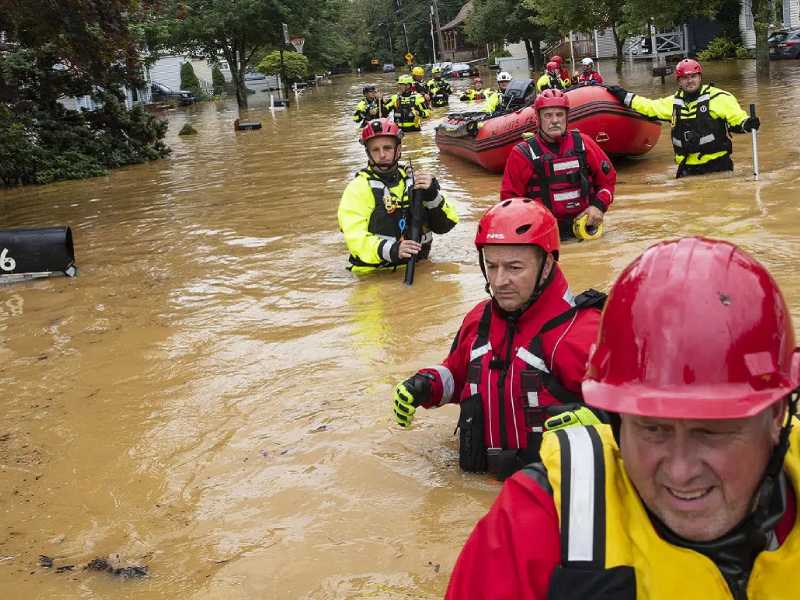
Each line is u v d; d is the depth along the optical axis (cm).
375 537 371
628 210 991
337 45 7131
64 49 1537
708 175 1176
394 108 2361
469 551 171
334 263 882
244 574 354
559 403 382
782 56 3472
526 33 5431
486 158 1439
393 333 642
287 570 353
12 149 1972
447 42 10200
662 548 157
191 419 520
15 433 522
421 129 2409
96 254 1046
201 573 359
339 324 677
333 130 2625
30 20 1449
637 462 156
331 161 1822
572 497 162
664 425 152
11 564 379
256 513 403
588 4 3597
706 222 890
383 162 809
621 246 823
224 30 4647
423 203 816
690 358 151
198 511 411
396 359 588
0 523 416
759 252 745
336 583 341
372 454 446
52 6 1429
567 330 380
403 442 457
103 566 371
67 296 848
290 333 666
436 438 459
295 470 439
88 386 592
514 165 862
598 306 389
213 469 452
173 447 484
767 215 893
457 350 413
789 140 1411
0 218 1492
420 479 415
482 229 387
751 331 153
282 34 4725
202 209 1332
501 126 1416
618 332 160
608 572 157
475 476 412
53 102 2228
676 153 1212
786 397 158
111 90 2266
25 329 745
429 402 416
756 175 1109
